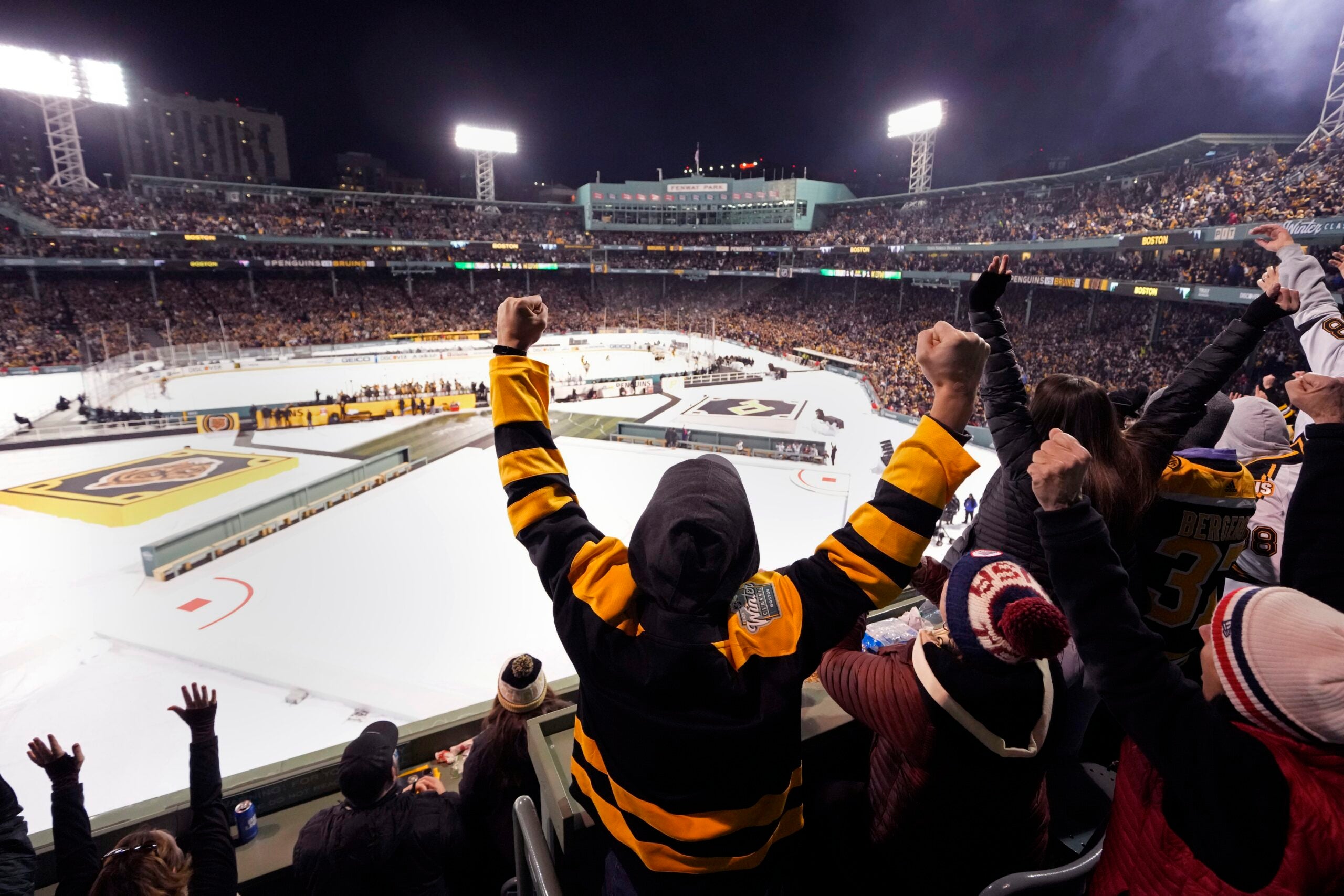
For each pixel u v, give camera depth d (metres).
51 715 12.05
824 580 1.52
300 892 3.54
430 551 19.50
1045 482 1.60
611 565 1.62
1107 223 41.31
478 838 3.24
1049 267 42.66
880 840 2.07
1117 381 33.41
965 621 1.58
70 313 52.38
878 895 2.10
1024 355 39.97
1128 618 1.52
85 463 28.06
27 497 23.86
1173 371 31.69
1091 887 1.70
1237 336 2.81
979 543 2.80
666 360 56.31
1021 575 1.59
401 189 137.62
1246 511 2.62
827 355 55.06
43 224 52.03
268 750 11.15
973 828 1.84
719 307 78.56
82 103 57.78
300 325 59.56
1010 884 1.68
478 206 81.12
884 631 3.57
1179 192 39.62
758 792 1.42
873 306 64.06
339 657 13.98
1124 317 38.34
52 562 18.59
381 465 26.48
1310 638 1.23
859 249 61.12
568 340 65.31
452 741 5.02
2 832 2.52
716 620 1.44
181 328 55.16
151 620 15.49
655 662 1.40
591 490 25.27
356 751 3.02
